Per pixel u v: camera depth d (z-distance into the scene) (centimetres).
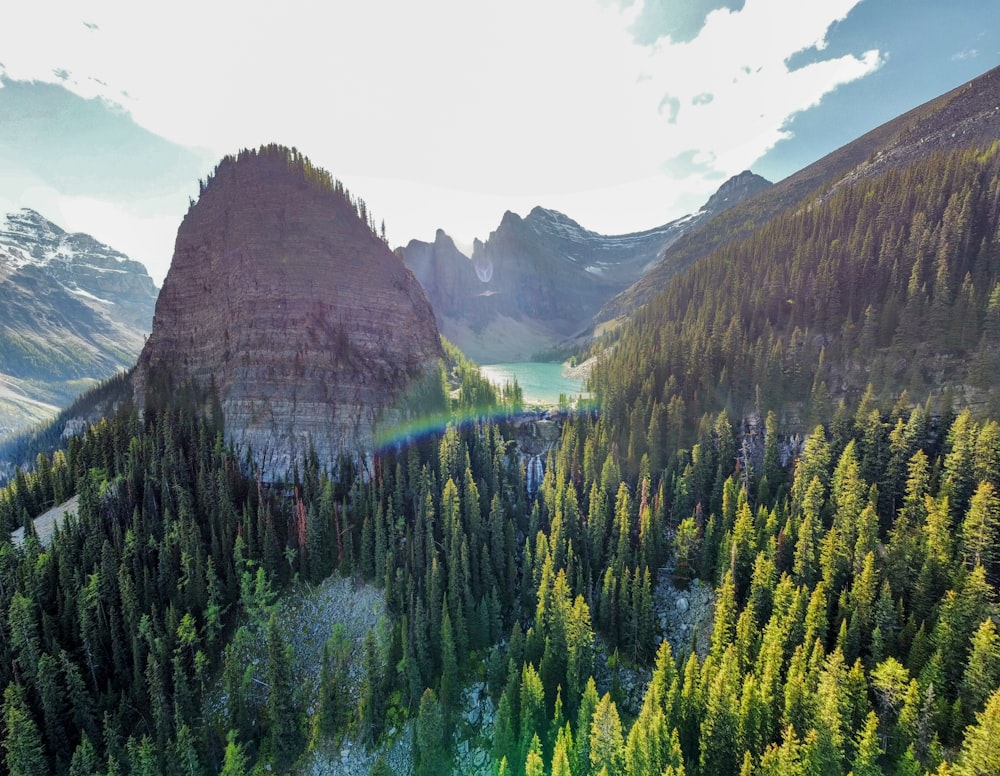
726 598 7419
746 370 12031
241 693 7519
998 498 7062
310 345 12319
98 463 11825
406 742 7406
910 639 6147
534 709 6769
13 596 7681
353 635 8562
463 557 8675
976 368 9412
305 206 13512
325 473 10769
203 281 14062
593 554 9356
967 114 19175
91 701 7188
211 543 9319
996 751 4338
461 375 15762
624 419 12469
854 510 7875
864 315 11781
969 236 11350
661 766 5366
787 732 5084
